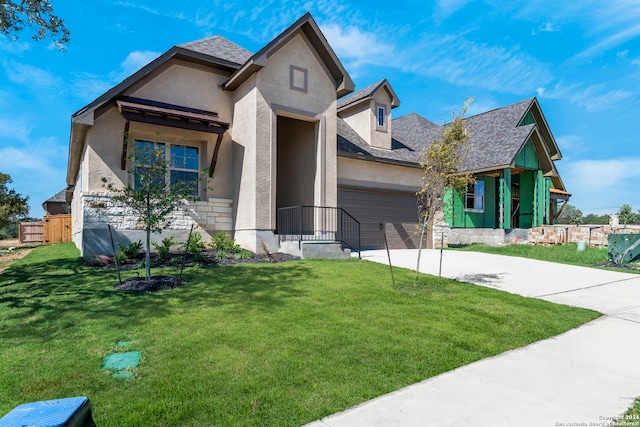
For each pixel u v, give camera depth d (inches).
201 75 434.9
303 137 486.0
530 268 384.2
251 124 407.2
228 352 147.9
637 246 429.4
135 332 167.3
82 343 154.6
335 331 173.6
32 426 56.2
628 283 317.1
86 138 379.2
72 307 202.5
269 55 414.0
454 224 689.0
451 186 301.6
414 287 267.6
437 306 221.8
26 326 173.8
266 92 411.8
